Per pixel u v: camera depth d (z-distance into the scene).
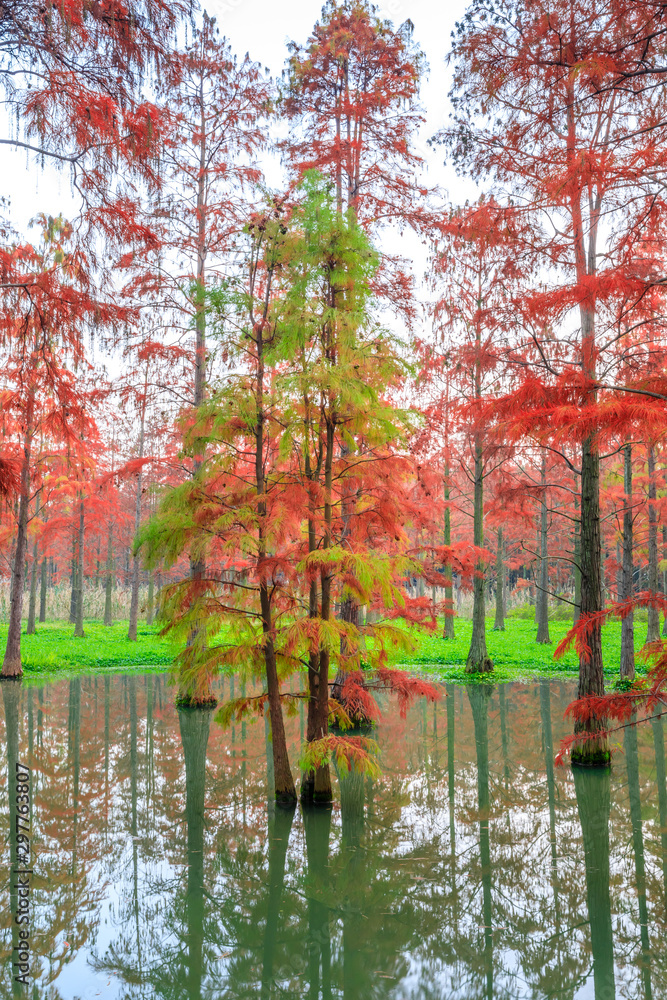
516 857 6.89
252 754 11.02
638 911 5.71
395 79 13.16
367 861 6.81
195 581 8.42
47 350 6.42
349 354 8.13
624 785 9.41
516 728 13.00
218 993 4.54
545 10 6.28
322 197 8.30
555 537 33.72
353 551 8.38
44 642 24.81
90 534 32.62
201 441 8.51
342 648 9.33
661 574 29.86
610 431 6.86
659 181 6.44
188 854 6.94
